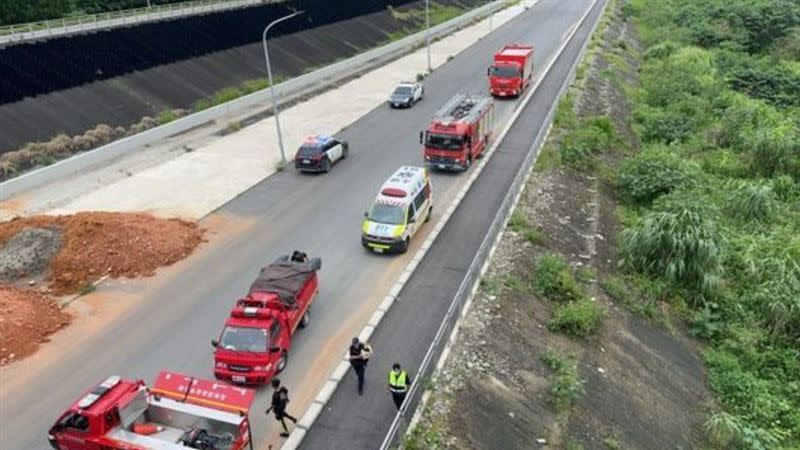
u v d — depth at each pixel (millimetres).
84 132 42406
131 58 50438
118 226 27734
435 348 18938
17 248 26672
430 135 34781
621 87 56375
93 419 15133
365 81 59125
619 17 91250
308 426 17438
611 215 32688
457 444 16656
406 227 26672
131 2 69438
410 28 85438
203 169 37719
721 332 25391
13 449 17062
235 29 61406
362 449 16656
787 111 51594
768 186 34281
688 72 58125
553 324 22703
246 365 18516
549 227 29062
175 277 25812
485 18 95438
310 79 58062
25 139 39344
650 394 21375
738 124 43875
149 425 16344
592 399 19797
